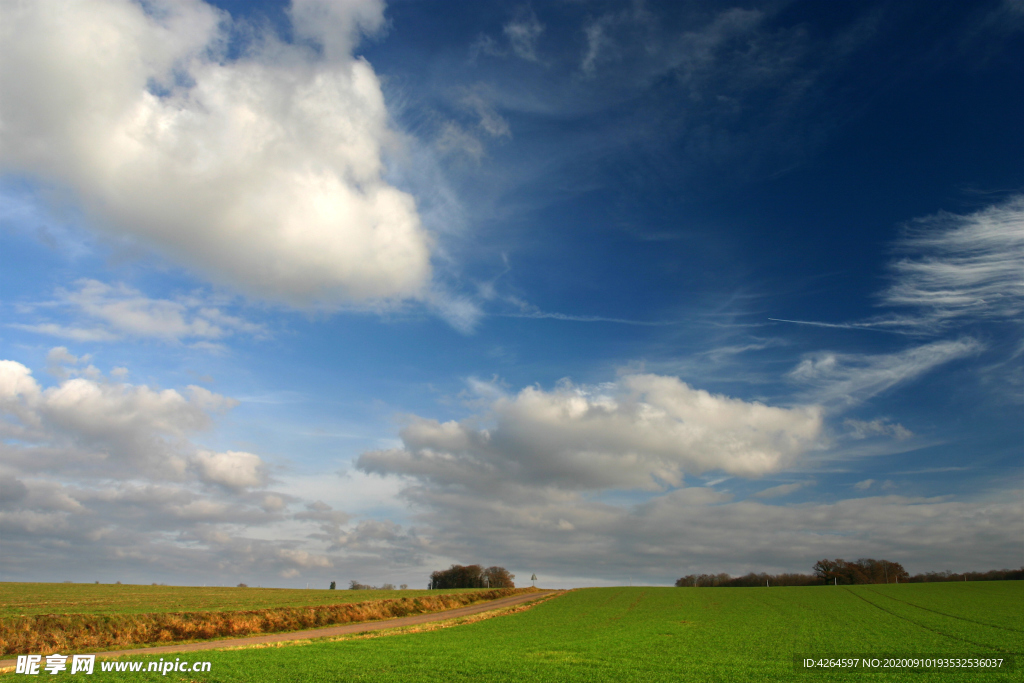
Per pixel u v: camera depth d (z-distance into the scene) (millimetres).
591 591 123250
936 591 102688
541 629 58719
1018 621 59188
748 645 44688
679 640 48375
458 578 178500
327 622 62844
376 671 30984
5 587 83062
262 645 42656
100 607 55562
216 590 100062
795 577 170750
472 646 43312
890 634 50781
